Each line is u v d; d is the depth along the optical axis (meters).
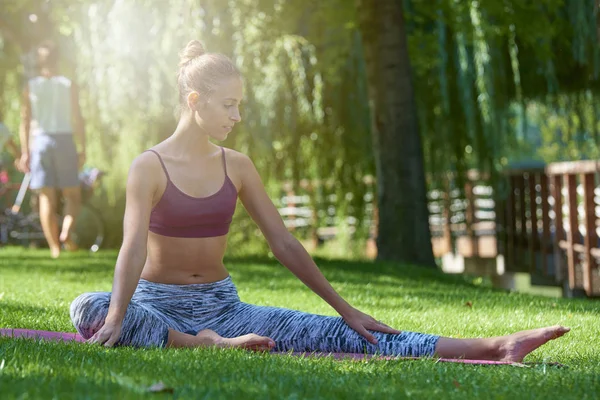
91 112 15.70
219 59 4.34
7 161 18.14
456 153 16.95
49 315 5.91
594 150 18.06
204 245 4.38
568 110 17.86
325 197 18.70
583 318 6.60
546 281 17.39
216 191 4.38
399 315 6.60
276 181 18.41
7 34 17.11
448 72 16.20
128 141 16.03
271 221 4.50
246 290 8.41
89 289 8.12
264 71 15.72
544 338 4.04
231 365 3.47
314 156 17.62
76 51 15.48
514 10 14.31
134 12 14.75
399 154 13.80
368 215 19.16
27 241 16.94
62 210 16.88
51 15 15.47
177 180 4.32
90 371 3.13
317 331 4.23
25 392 2.63
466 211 22.11
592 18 15.24
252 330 4.31
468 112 16.16
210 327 4.36
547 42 14.80
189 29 14.55
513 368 3.76
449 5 14.73
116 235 18.23
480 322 6.20
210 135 4.36
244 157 4.55
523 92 16.84
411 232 13.76
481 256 21.94
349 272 11.24
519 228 20.00
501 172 17.00
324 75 16.42
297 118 16.50
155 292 4.34
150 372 3.20
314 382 3.13
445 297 8.38
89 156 16.66
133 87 15.10
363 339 4.19
